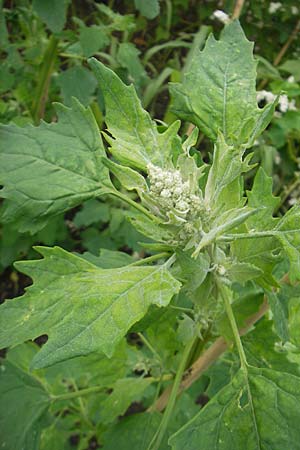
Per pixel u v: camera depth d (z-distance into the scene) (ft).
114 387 1.04
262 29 2.45
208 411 0.71
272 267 0.77
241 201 0.76
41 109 1.78
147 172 0.76
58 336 0.61
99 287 0.66
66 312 0.66
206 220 0.73
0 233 1.80
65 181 0.80
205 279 0.77
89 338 0.61
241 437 0.70
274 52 2.50
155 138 0.81
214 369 1.07
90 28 1.61
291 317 0.81
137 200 1.77
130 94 0.80
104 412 1.03
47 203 0.79
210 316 0.88
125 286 0.67
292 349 0.99
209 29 1.93
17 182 0.78
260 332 0.89
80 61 1.75
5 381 0.98
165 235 0.77
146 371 1.07
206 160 2.16
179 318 1.09
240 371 0.73
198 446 0.69
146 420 1.00
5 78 1.69
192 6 2.64
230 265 0.76
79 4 2.43
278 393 0.70
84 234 1.86
